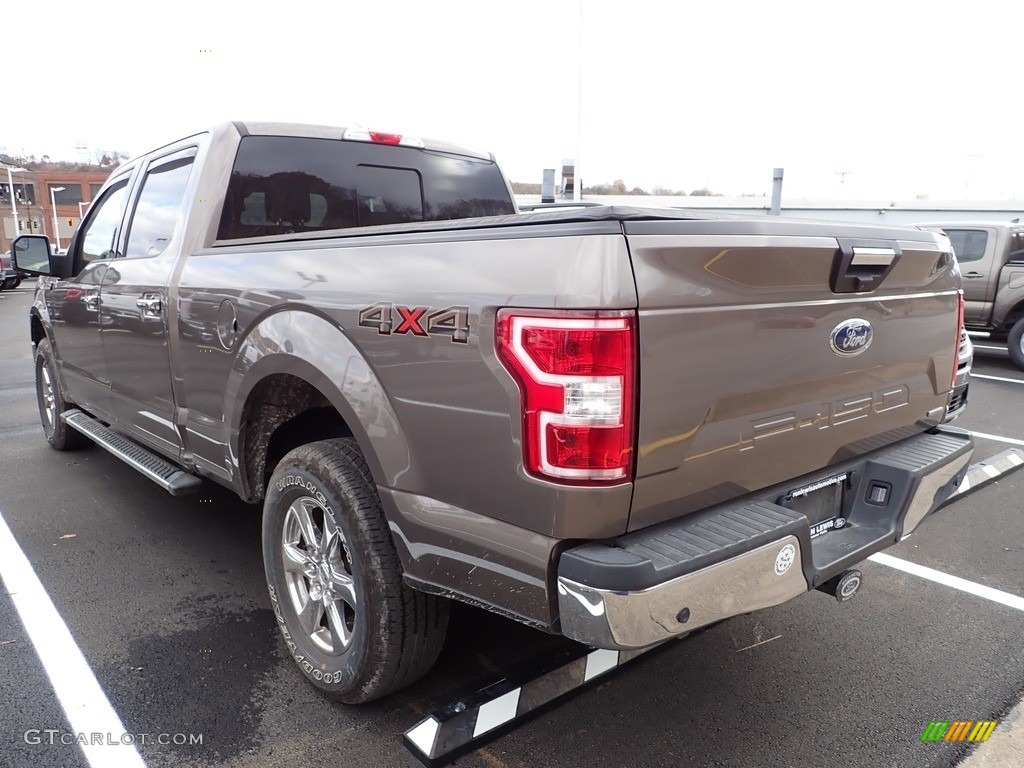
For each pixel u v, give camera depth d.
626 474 1.74
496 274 1.83
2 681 2.62
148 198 3.71
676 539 1.86
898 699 2.57
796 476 2.27
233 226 3.23
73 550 3.76
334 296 2.25
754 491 2.14
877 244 2.26
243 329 2.66
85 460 5.30
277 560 2.66
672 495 1.87
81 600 3.24
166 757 2.25
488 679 2.65
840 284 2.17
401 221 3.91
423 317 1.96
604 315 1.66
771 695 2.59
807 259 2.03
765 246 1.91
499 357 1.79
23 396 7.61
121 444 3.97
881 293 2.36
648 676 2.71
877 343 2.39
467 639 2.92
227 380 2.81
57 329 4.73
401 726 2.40
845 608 3.23
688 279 1.78
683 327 1.78
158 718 2.43
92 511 4.30
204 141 3.30
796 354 2.09
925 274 2.55
